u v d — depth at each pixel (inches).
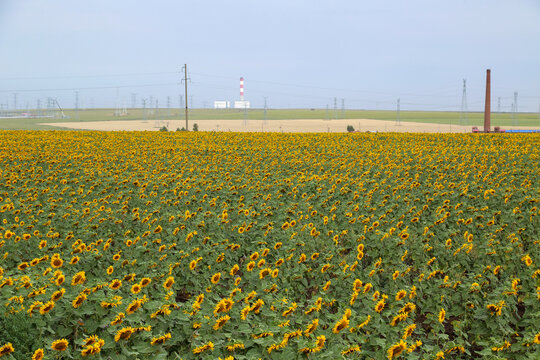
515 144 1529.3
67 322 331.9
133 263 463.5
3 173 939.3
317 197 780.6
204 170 1003.9
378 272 472.4
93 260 479.2
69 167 1077.8
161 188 841.5
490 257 498.3
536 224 622.5
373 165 1080.8
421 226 607.2
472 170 989.2
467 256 505.0
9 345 294.5
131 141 1669.5
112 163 1134.4
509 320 377.4
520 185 828.0
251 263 431.5
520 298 431.2
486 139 1817.2
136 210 657.6
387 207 674.8
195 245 525.7
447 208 681.6
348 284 426.6
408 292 405.7
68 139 1713.8
